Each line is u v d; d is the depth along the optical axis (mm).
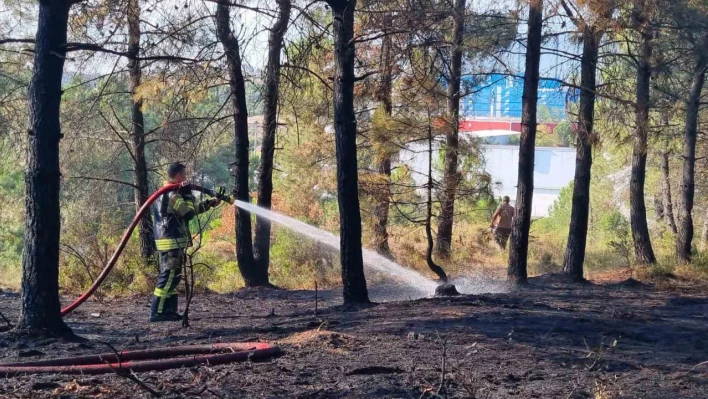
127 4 11781
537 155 60031
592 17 15375
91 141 17375
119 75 15211
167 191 9984
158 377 6086
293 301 13297
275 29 13516
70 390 5570
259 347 7035
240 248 16297
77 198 17312
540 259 22375
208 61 13742
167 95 14844
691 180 21281
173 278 10109
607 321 9953
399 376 6238
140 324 9742
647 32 16516
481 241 19766
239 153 16078
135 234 17453
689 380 6547
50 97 7805
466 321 9273
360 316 9852
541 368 6871
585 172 17531
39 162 7773
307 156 20469
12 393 5434
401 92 15586
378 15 12047
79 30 12391
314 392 5660
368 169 18188
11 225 25203
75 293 14156
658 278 18000
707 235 30016
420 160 17875
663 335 9188
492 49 15828
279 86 15562
